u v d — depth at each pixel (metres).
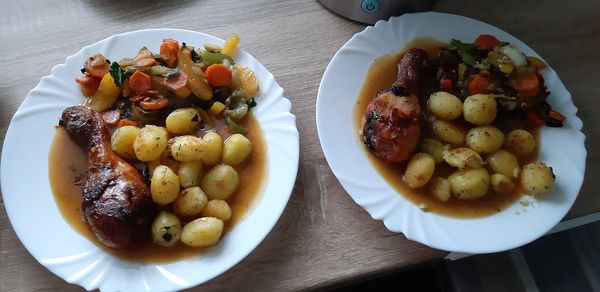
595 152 1.09
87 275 0.84
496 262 1.11
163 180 0.86
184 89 0.98
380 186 0.94
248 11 1.19
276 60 1.13
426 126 1.02
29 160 0.93
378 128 0.95
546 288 1.10
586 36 1.24
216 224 0.86
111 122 0.98
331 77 1.04
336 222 0.97
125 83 0.99
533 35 1.23
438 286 1.27
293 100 1.09
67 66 1.01
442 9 1.24
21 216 0.88
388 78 1.07
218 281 0.90
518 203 0.95
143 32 1.05
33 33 1.12
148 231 0.88
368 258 0.94
